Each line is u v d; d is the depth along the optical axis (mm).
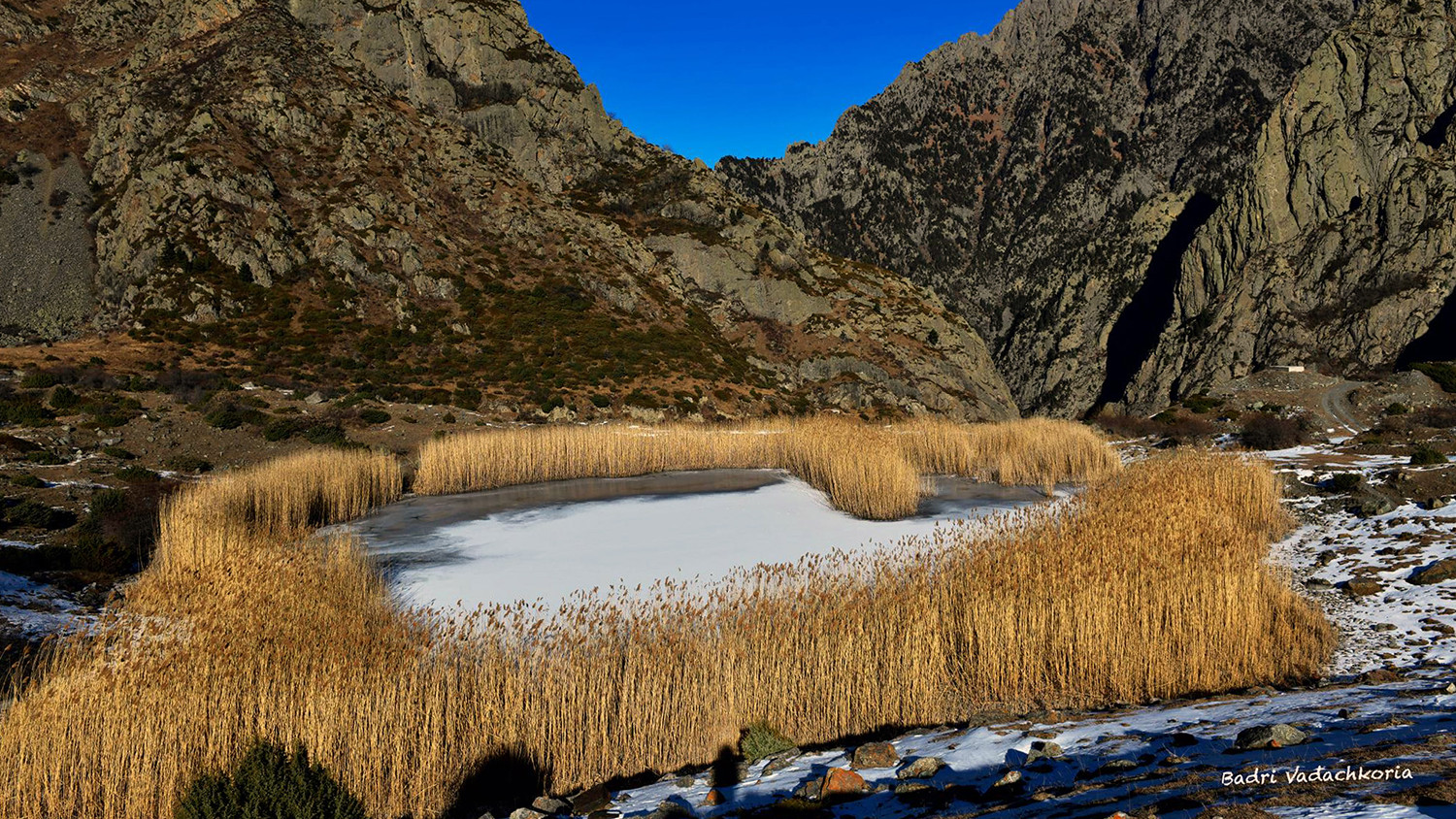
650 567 15891
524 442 27141
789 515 20578
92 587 14789
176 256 53562
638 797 7848
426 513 21781
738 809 6715
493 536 18859
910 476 21641
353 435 35562
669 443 28891
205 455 30094
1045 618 10461
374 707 8312
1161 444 34750
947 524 19250
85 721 8008
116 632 9805
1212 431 36938
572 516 20781
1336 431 34688
